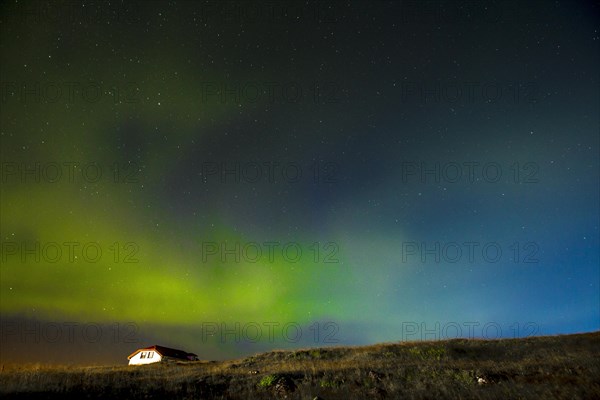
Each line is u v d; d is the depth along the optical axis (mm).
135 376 18844
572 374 17453
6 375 15398
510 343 30844
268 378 17719
